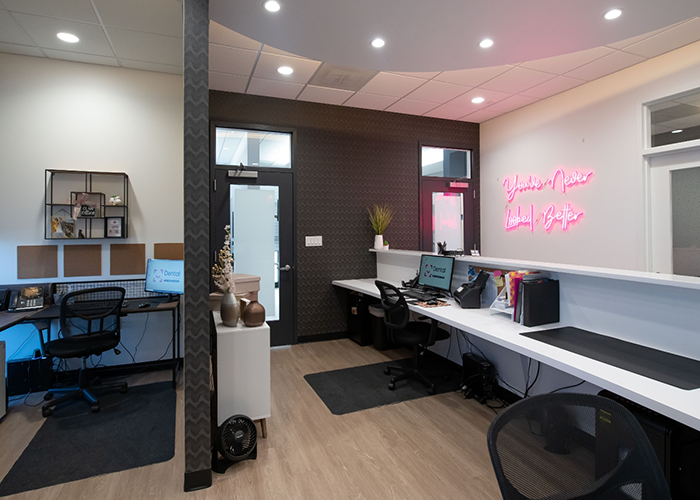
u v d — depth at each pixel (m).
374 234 4.83
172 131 3.81
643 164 3.49
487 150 5.26
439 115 5.02
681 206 3.30
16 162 3.38
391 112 4.88
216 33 2.94
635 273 1.99
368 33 2.49
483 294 3.03
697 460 1.53
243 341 2.35
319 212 4.57
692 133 3.19
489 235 5.24
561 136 4.22
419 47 2.68
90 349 2.93
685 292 1.75
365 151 4.76
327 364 3.80
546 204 4.42
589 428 0.94
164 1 2.61
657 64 3.34
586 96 3.95
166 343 3.86
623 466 0.93
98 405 2.90
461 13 2.24
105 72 3.61
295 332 4.48
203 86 1.98
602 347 1.91
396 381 3.20
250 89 4.09
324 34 2.50
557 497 0.86
